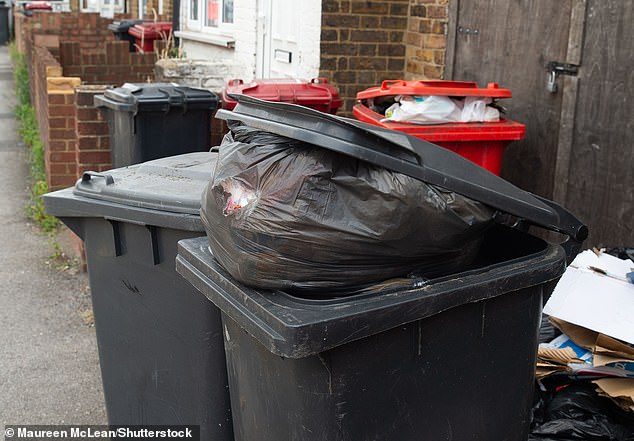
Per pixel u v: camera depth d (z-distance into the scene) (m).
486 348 2.48
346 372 2.21
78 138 6.09
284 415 2.35
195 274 2.57
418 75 6.50
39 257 6.65
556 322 3.31
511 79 5.29
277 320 2.11
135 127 5.45
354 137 2.15
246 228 2.22
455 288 2.30
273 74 8.30
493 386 2.54
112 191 3.23
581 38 4.62
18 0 28.83
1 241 7.05
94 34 15.29
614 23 4.39
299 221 2.17
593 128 4.59
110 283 3.36
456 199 2.31
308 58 6.97
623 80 4.36
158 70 9.00
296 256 2.21
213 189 2.34
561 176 4.85
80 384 4.57
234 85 5.88
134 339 3.34
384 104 4.91
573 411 3.03
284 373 2.30
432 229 2.29
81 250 6.27
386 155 2.19
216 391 3.10
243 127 2.46
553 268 2.53
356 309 2.16
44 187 7.85
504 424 2.61
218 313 2.99
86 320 5.42
